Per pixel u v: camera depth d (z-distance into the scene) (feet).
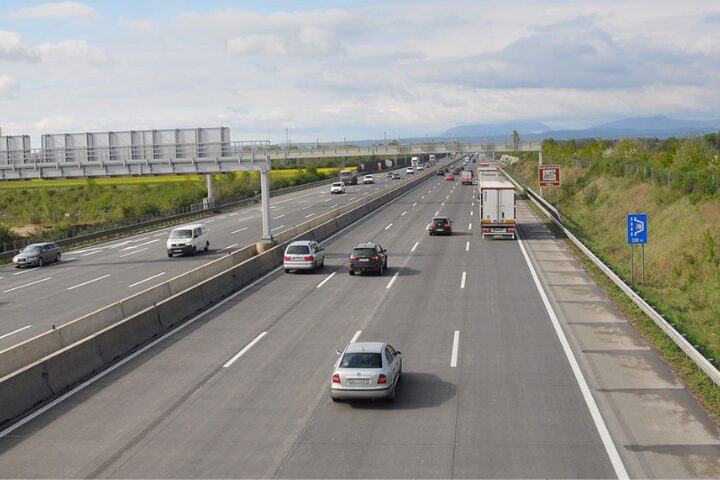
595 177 248.11
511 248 141.18
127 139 165.07
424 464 41.96
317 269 123.85
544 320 79.97
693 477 39.50
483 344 70.44
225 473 41.45
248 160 151.94
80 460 44.01
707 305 95.09
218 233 196.34
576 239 137.90
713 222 125.49
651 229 147.54
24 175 171.73
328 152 336.90
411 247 148.36
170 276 125.70
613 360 63.72
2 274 141.28
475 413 50.90
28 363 61.26
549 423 48.49
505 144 346.13
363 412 51.75
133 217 265.75
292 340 74.13
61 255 170.50
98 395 57.52
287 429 48.67
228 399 55.67
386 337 74.28
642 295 93.45
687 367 60.39
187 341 75.00
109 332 68.80
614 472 40.27
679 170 177.78
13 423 51.19
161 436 47.96
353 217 207.10
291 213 246.06
